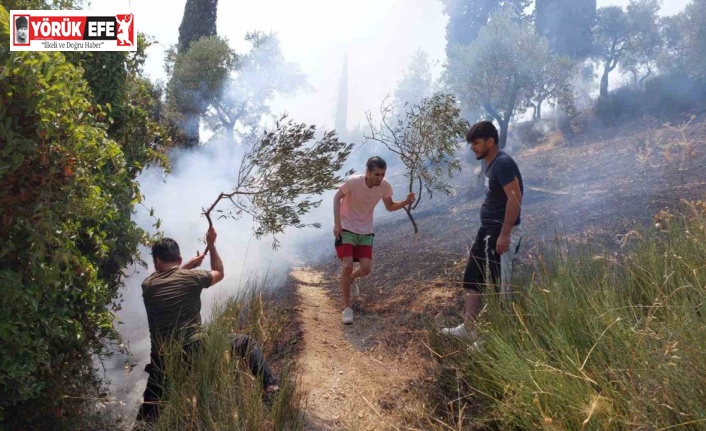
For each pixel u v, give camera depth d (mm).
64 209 2852
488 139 4016
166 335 3600
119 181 3537
